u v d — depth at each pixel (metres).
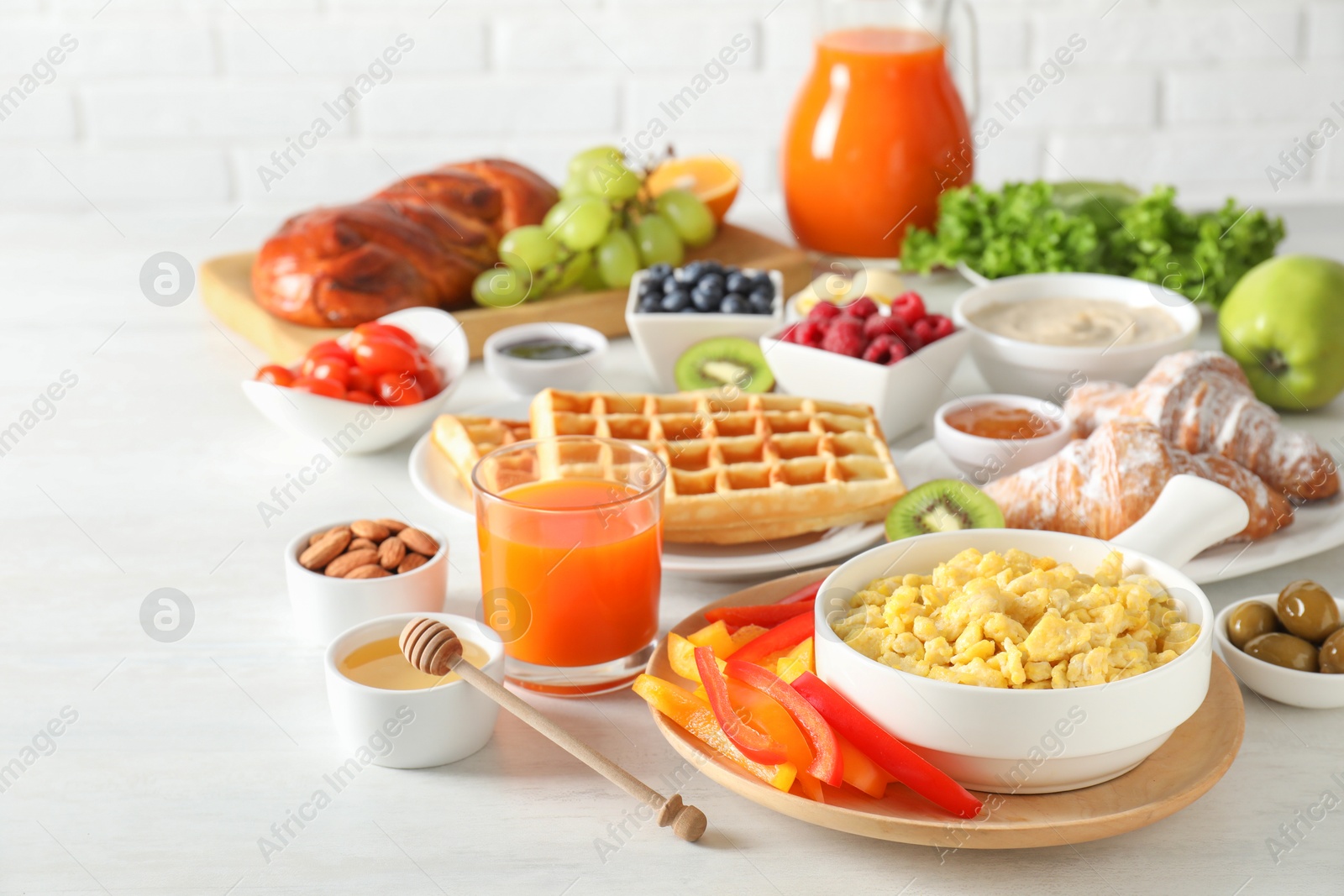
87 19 2.58
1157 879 0.76
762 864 0.78
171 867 0.78
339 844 0.80
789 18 2.62
